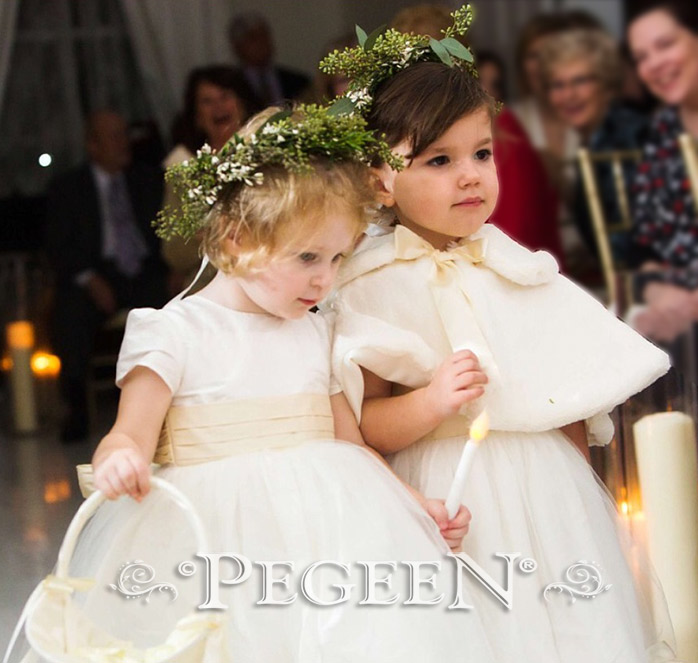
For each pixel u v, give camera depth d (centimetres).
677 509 261
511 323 223
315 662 188
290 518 197
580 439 238
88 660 171
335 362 216
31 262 760
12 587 377
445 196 219
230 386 205
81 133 853
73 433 657
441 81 218
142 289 652
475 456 219
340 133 202
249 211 198
